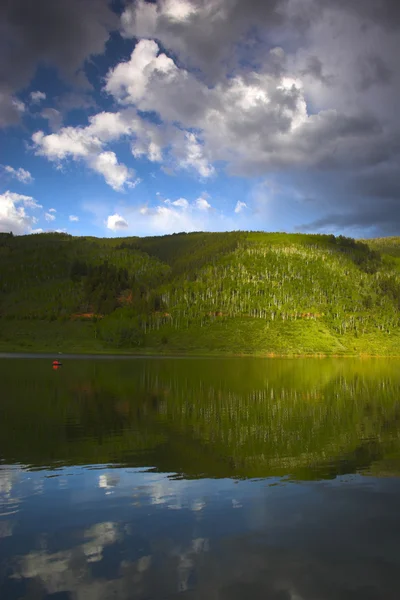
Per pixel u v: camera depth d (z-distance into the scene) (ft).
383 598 41.98
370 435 112.47
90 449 98.22
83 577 45.55
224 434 113.39
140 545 52.34
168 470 82.43
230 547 51.75
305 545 52.06
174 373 328.08
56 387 222.48
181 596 41.98
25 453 94.99
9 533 55.47
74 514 61.26
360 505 64.44
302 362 520.01
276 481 75.87
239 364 464.65
